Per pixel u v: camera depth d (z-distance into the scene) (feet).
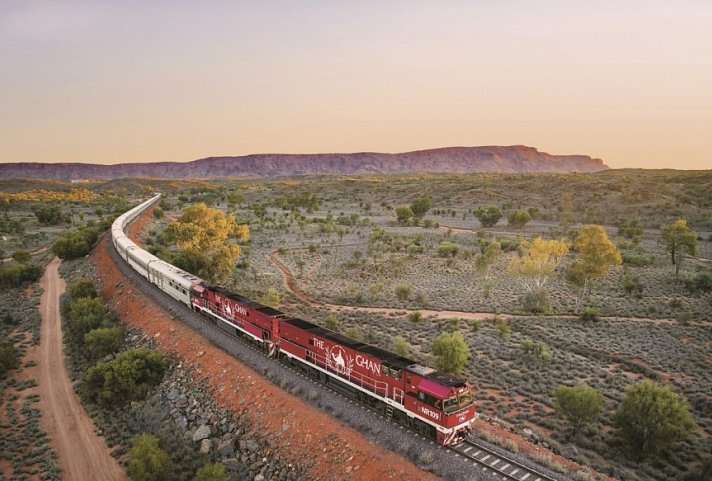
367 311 231.50
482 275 301.22
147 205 605.31
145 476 99.35
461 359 144.05
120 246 283.38
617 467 100.22
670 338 193.77
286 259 365.81
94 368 145.69
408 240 432.66
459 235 481.46
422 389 91.71
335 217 641.40
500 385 144.87
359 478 87.81
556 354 173.27
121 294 217.97
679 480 97.50
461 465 84.02
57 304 241.96
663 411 107.76
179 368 143.23
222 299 158.61
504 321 217.77
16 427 130.11
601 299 257.34
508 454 88.84
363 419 100.99
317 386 116.37
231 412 118.52
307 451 98.58
